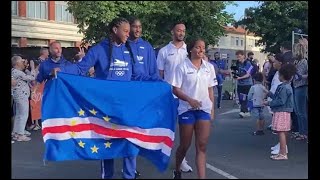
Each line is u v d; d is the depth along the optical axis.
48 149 3.52
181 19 14.65
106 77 3.69
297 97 5.95
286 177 3.98
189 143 3.71
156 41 14.57
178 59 4.24
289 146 5.62
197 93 3.64
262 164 4.61
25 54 7.79
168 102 3.73
